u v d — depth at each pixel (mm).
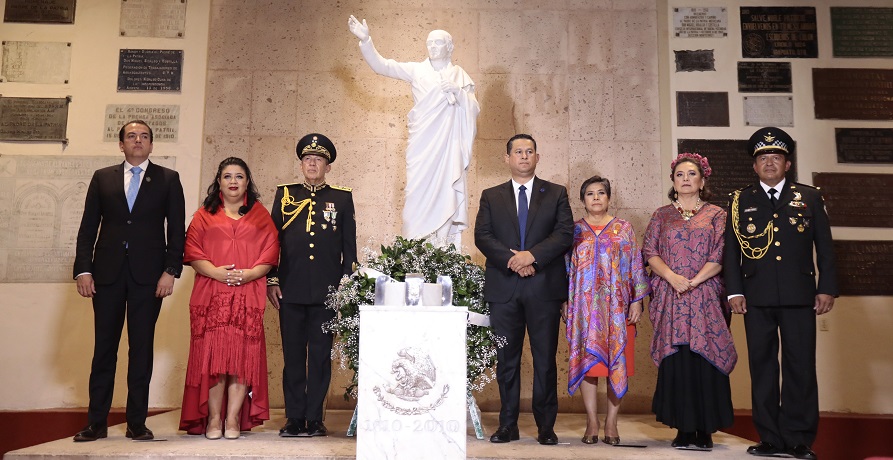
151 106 6672
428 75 5438
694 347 4238
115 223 4426
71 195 6465
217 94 6762
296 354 4414
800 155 6516
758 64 6699
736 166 6535
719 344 4289
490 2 6949
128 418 4281
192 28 6816
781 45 6719
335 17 6926
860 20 6727
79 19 6766
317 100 6805
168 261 4434
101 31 6762
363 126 6789
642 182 6664
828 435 5879
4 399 6164
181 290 6375
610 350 4379
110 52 6730
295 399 4363
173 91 6699
